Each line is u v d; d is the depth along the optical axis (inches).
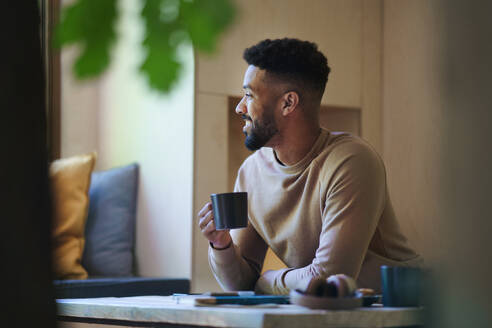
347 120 117.4
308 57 65.3
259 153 71.1
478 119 17.6
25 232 29.3
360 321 39.1
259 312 36.2
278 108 65.4
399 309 41.4
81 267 107.8
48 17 106.8
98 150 131.4
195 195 102.1
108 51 23.6
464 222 18.1
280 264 110.7
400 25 113.0
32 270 29.5
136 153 118.9
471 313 18.6
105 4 23.5
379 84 117.4
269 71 65.2
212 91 103.7
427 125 105.8
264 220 68.1
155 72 23.6
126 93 121.1
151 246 112.8
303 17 111.3
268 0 108.3
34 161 29.6
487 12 17.5
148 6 23.8
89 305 48.2
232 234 71.2
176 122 106.7
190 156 102.4
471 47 17.7
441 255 19.7
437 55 19.1
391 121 114.7
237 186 72.3
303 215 64.6
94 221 115.0
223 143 104.5
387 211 64.9
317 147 65.3
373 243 65.3
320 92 66.9
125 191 116.4
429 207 105.2
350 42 115.3
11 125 28.9
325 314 37.4
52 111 122.3
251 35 106.8
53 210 31.2
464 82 17.8
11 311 29.1
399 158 112.3
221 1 23.6
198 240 102.7
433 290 21.6
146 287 97.7
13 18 28.9
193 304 43.2
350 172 61.0
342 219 59.4
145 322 44.8
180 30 23.6
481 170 17.6
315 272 56.9
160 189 111.3
